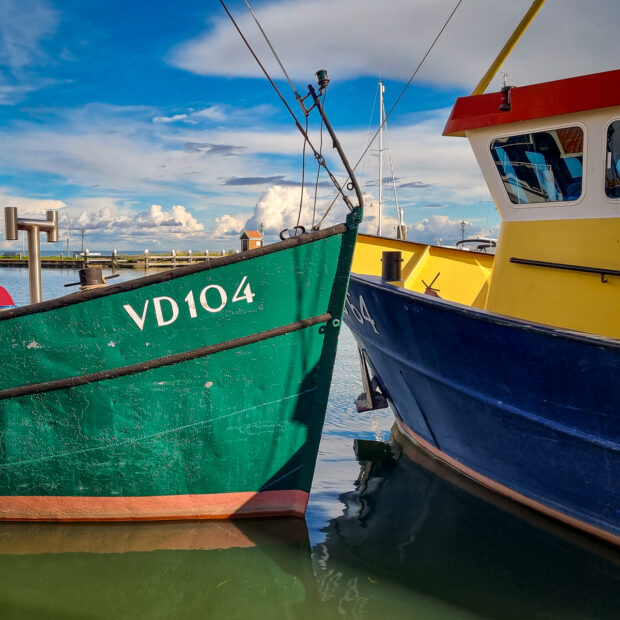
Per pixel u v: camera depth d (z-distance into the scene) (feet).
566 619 11.19
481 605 11.64
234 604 11.58
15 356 14.44
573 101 14.93
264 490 15.33
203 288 14.23
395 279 19.03
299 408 15.03
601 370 12.99
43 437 14.82
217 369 14.57
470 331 15.39
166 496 15.15
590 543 14.35
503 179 17.12
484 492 17.48
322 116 14.32
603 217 15.15
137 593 11.88
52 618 11.09
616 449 13.20
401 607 11.51
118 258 142.31
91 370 14.47
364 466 19.70
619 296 14.80
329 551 13.71
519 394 15.03
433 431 19.49
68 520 15.29
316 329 14.74
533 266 16.57
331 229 14.24
